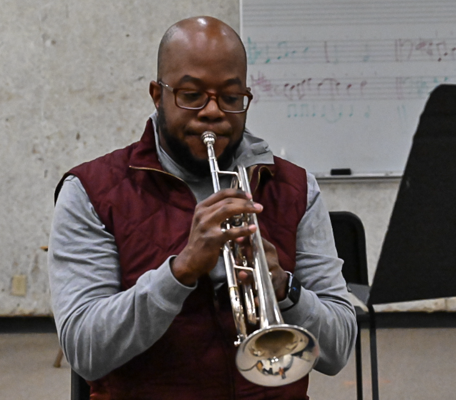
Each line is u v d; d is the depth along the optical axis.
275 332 1.30
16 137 4.91
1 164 4.92
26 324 4.94
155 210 1.62
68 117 4.90
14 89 4.89
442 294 1.39
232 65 1.59
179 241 1.58
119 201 1.62
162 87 1.62
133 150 1.72
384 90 4.61
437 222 1.33
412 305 4.82
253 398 1.53
